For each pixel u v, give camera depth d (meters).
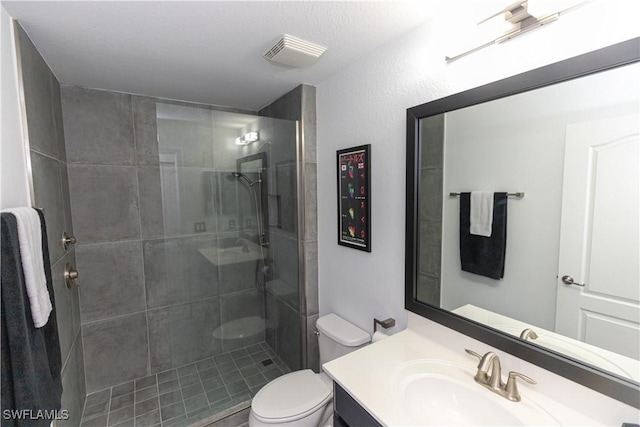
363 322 1.79
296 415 1.46
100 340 2.18
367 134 1.65
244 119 2.45
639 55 0.75
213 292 2.56
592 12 0.83
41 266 1.05
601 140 0.84
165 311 2.39
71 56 1.52
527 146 1.00
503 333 1.10
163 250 2.35
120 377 2.26
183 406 2.05
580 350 0.91
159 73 1.79
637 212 0.79
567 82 0.89
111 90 2.09
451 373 1.13
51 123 1.63
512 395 0.98
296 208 2.19
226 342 2.64
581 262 0.90
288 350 2.46
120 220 2.18
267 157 2.50
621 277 0.83
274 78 1.90
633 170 0.79
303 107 2.04
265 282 2.71
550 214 0.96
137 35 1.33
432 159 1.30
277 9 1.16
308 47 1.46
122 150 2.16
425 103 1.28
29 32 1.26
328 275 2.10
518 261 1.06
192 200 2.41
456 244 1.24
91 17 1.17
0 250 0.82
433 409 1.07
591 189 0.87
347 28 1.33
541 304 1.00
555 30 0.90
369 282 1.72
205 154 2.39
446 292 1.29
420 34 1.31
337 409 1.14
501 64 1.04
